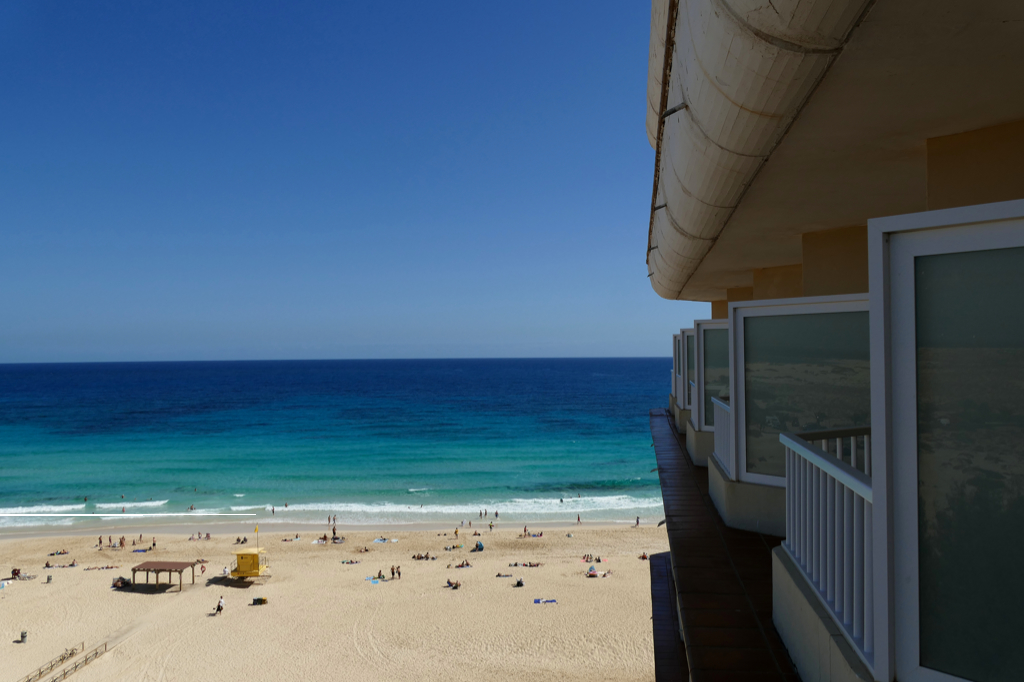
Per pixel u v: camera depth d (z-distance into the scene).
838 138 2.94
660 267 8.38
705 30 2.32
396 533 33.78
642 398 120.25
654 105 4.91
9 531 35.41
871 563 2.06
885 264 1.86
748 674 2.71
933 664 1.80
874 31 1.95
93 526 36.41
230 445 66.88
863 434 3.32
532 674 16.91
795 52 2.04
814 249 5.25
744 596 3.60
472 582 24.95
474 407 104.75
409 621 20.95
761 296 7.65
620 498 43.00
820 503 2.62
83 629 20.92
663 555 10.37
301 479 49.84
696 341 8.19
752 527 4.95
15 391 138.88
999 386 1.68
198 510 40.06
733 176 3.35
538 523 35.97
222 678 17.20
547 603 22.38
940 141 2.95
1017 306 1.65
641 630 19.86
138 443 68.00
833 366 4.61
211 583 25.44
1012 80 2.33
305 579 25.73
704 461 8.00
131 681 17.16
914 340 1.82
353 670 17.45
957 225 1.71
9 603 23.41
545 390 137.50
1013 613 1.67
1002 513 1.68
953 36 1.98
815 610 2.50
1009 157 2.78
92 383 164.62
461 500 42.59
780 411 4.83
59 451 63.56
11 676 17.67
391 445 66.62
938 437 1.79
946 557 1.78
